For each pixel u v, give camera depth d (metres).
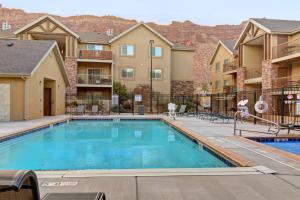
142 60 32.34
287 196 4.05
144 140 12.33
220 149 7.70
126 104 29.95
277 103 21.25
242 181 4.73
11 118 16.80
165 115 24.06
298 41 21.12
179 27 81.25
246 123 16.75
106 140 12.29
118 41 31.88
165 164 7.81
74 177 4.94
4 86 16.73
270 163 6.02
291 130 12.82
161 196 4.06
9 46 19.50
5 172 2.00
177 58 34.66
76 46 29.72
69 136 13.37
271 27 22.23
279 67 21.94
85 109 26.88
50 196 2.71
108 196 4.05
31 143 11.42
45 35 29.53
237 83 27.47
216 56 36.69
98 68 31.55
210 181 4.73
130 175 5.07
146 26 32.34
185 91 34.66
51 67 21.33
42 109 20.02
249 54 26.75
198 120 18.89
